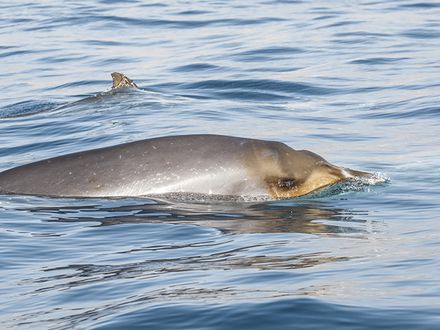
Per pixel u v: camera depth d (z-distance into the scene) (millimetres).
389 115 61906
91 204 40875
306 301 26844
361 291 27797
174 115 62594
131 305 27484
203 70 80312
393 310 26078
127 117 62125
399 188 43312
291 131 57781
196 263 31875
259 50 87812
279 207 40406
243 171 41969
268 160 42094
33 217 39094
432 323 25078
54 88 76938
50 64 87250
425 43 89312
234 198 41594
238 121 60938
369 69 78688
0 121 63688
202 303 27141
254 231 36375
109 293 28984
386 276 29250
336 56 84312
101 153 43031
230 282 29219
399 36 93062
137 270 31406
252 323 25625
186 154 42312
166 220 38375
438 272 29484
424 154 50625
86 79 79750
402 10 108375
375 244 33562
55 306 28188
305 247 33438
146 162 42250
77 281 30578
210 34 98562
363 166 48281
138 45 94875
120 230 37062
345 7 112312
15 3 126875
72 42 97812
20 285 30594
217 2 120438
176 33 100500
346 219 38094
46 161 43312
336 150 52406
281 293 27766
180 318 26156
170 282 29609
